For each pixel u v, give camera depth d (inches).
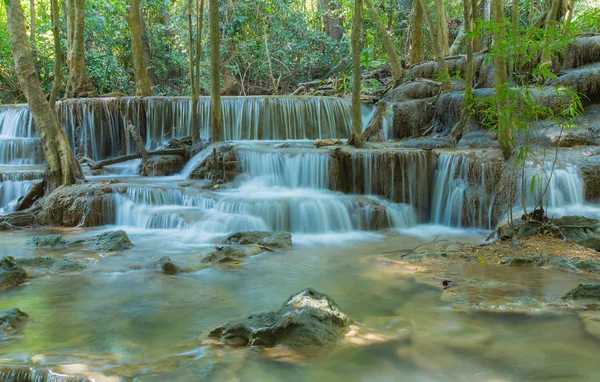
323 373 129.3
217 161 424.8
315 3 1072.2
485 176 369.1
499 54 270.8
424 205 394.0
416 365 133.4
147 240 311.1
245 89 918.4
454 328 159.6
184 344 148.5
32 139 531.5
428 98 551.8
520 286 201.9
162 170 475.2
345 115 593.3
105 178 454.3
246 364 134.1
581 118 432.5
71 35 627.2
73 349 144.2
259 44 847.7
